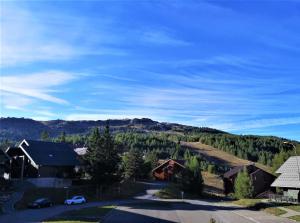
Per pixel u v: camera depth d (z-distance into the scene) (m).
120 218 42.56
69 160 75.94
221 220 42.94
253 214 49.00
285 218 44.34
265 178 90.00
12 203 53.66
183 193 78.69
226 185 96.25
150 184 90.00
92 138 69.88
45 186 67.56
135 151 99.25
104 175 67.62
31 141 75.44
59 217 41.88
